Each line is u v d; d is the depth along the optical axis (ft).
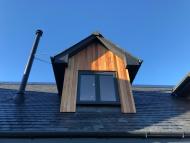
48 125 27.27
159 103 34.91
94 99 31.94
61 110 30.73
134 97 37.35
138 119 29.37
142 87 44.52
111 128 26.84
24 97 36.40
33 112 30.71
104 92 32.68
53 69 34.78
